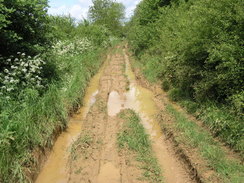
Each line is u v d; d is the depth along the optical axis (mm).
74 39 15172
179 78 8070
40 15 6625
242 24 5582
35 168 4586
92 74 12578
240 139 4754
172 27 10250
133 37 20797
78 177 4539
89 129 6324
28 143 4680
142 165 4801
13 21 6102
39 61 6457
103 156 5219
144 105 8445
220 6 6113
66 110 6891
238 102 4914
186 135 5492
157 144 5793
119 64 16375
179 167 4816
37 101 5879
